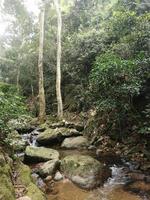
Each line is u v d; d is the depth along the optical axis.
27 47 19.53
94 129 9.22
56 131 9.06
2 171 4.24
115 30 11.38
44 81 17.72
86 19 18.27
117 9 14.17
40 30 13.38
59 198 4.59
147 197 4.56
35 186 4.43
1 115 5.20
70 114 14.08
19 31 21.22
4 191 3.71
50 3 15.23
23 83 21.16
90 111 11.80
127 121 7.90
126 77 7.19
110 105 7.32
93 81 7.66
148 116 6.78
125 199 4.51
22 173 4.84
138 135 7.44
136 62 7.35
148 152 6.75
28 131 10.70
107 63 7.20
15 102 5.65
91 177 5.27
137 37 8.73
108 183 5.27
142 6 12.35
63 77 16.27
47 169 5.62
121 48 9.03
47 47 17.47
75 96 14.43
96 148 8.05
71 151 7.82
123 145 7.68
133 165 6.33
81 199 4.54
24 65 19.44
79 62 14.14
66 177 5.43
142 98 7.86
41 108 13.25
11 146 5.74
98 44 12.95
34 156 6.49
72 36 15.59
